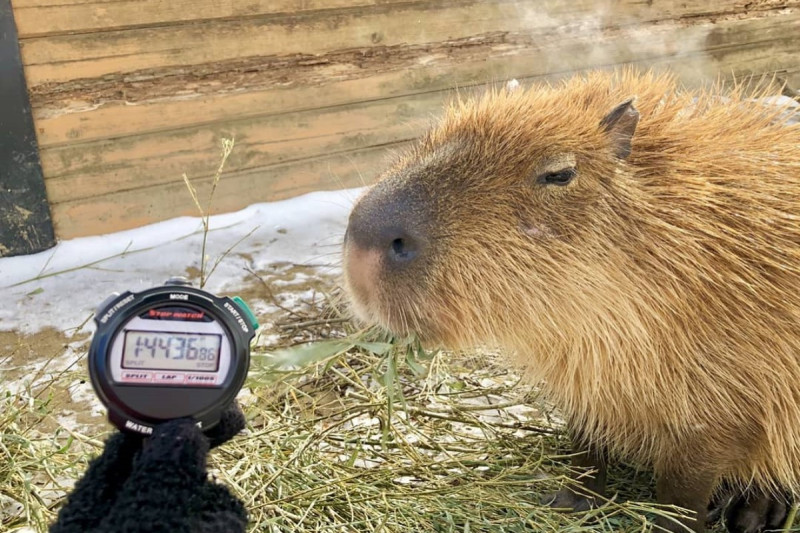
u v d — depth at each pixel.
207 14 1.38
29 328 1.18
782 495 0.92
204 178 1.47
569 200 0.77
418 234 0.74
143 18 1.33
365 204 0.76
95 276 1.30
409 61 1.58
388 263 0.75
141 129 1.39
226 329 0.52
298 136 1.53
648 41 1.81
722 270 0.79
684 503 0.85
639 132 0.81
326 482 0.84
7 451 0.83
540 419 1.01
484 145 0.78
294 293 1.28
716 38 1.88
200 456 0.51
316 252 1.41
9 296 1.25
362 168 1.61
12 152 1.29
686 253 0.78
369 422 0.98
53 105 1.31
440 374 1.04
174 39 1.37
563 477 0.86
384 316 0.76
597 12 1.72
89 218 1.40
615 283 0.78
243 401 1.00
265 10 1.42
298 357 0.84
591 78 0.88
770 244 0.79
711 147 0.81
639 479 0.95
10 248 1.34
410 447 0.91
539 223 0.76
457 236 0.75
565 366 0.83
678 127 0.82
